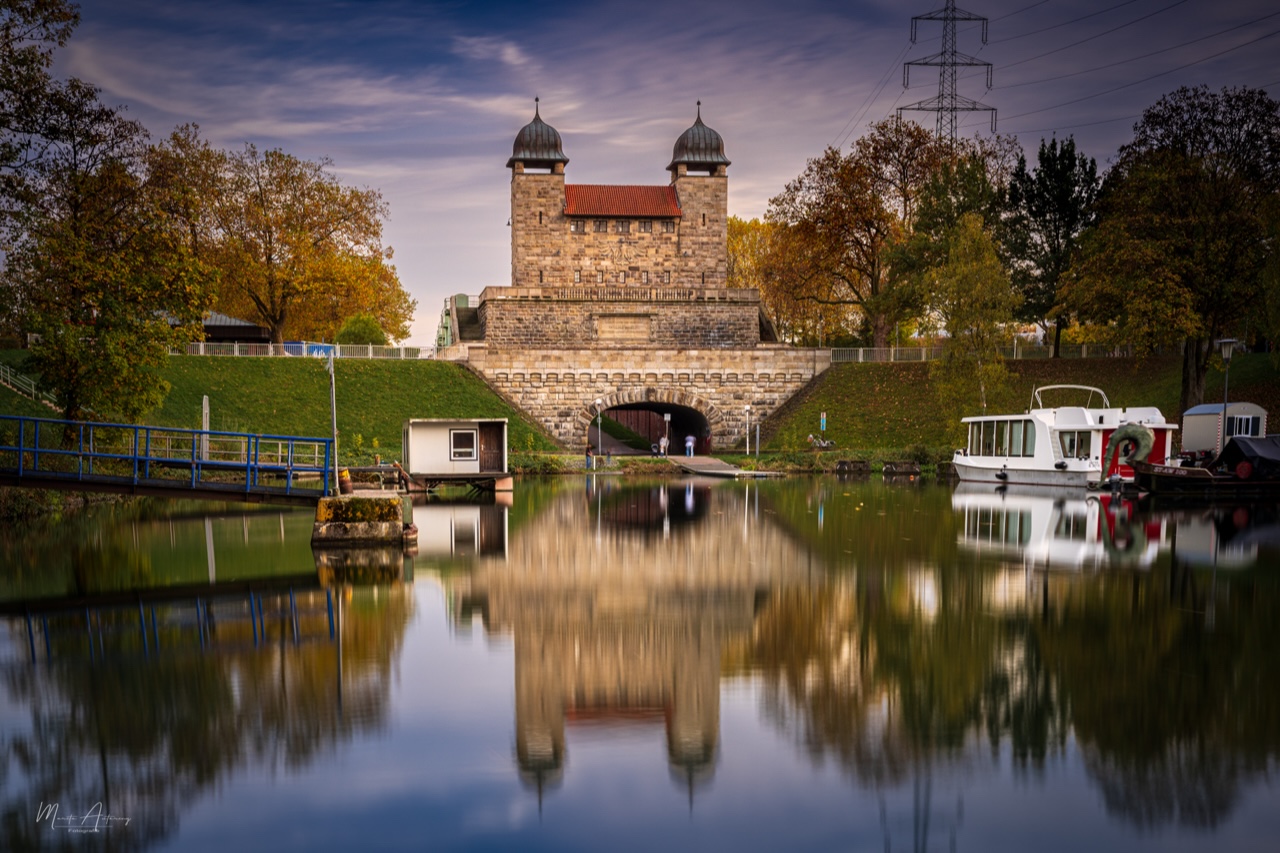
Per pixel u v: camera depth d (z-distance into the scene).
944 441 66.44
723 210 85.75
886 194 77.88
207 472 46.25
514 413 69.44
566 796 11.55
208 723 13.83
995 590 22.42
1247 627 18.75
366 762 12.52
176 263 39.12
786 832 10.66
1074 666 16.22
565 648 17.48
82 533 33.62
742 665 16.36
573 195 86.38
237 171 72.44
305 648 17.55
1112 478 45.53
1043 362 71.94
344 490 32.03
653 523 35.53
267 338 85.06
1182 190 54.91
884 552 28.09
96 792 11.70
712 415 73.81
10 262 36.16
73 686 15.48
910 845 10.32
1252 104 54.84
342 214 75.19
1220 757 12.52
